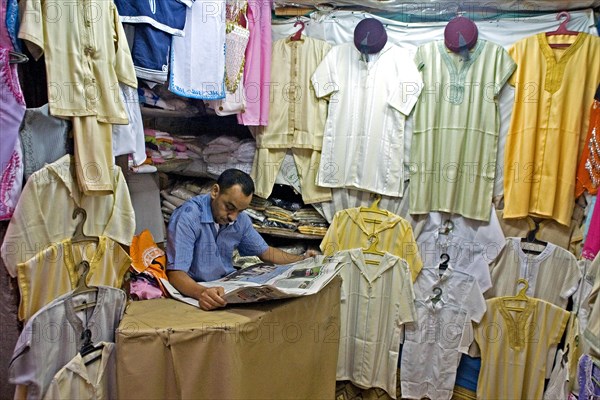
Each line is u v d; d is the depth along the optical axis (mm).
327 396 1970
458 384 2273
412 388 2270
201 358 1299
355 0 2164
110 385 1377
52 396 1187
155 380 1304
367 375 2264
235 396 1329
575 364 1807
